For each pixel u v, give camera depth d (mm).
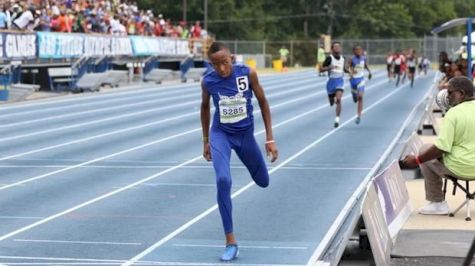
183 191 22125
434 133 36156
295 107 55531
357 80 42125
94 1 80438
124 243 16031
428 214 18562
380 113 50438
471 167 17391
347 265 14148
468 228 17062
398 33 193000
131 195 21453
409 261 14516
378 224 14297
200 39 99500
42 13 63625
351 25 190000
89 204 20172
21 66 60438
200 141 34562
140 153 30359
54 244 15906
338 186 22969
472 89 17469
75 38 67250
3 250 15383
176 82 90438
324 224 17859
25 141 34062
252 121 15156
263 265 14320
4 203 20250
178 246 15789
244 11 175875
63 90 68562
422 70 120438
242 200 20797
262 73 124750
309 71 135625
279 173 25500
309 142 34250
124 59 80438
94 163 27641
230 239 14727
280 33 184375
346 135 37125
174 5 166750
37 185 23016
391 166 17938
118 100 60688
